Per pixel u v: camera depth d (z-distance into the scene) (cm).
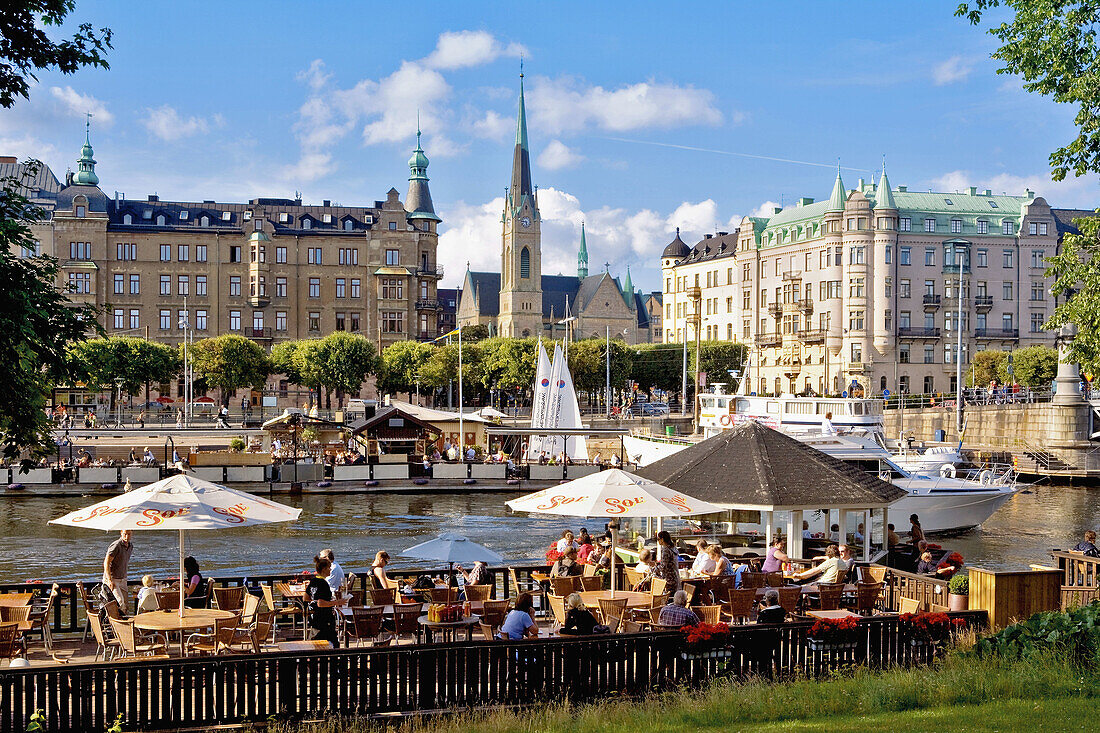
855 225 13412
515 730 1545
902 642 1900
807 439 5909
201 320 14525
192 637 2047
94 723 1579
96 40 1980
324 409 13012
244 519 2034
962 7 2673
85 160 14800
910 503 5172
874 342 13362
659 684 1766
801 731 1493
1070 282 2727
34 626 2353
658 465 2980
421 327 15425
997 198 14100
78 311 2055
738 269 16000
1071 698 1609
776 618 2044
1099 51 2505
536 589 2727
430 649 1666
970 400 10444
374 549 4588
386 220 15038
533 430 7325
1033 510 6275
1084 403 8131
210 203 15075
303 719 1605
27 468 2084
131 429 9456
